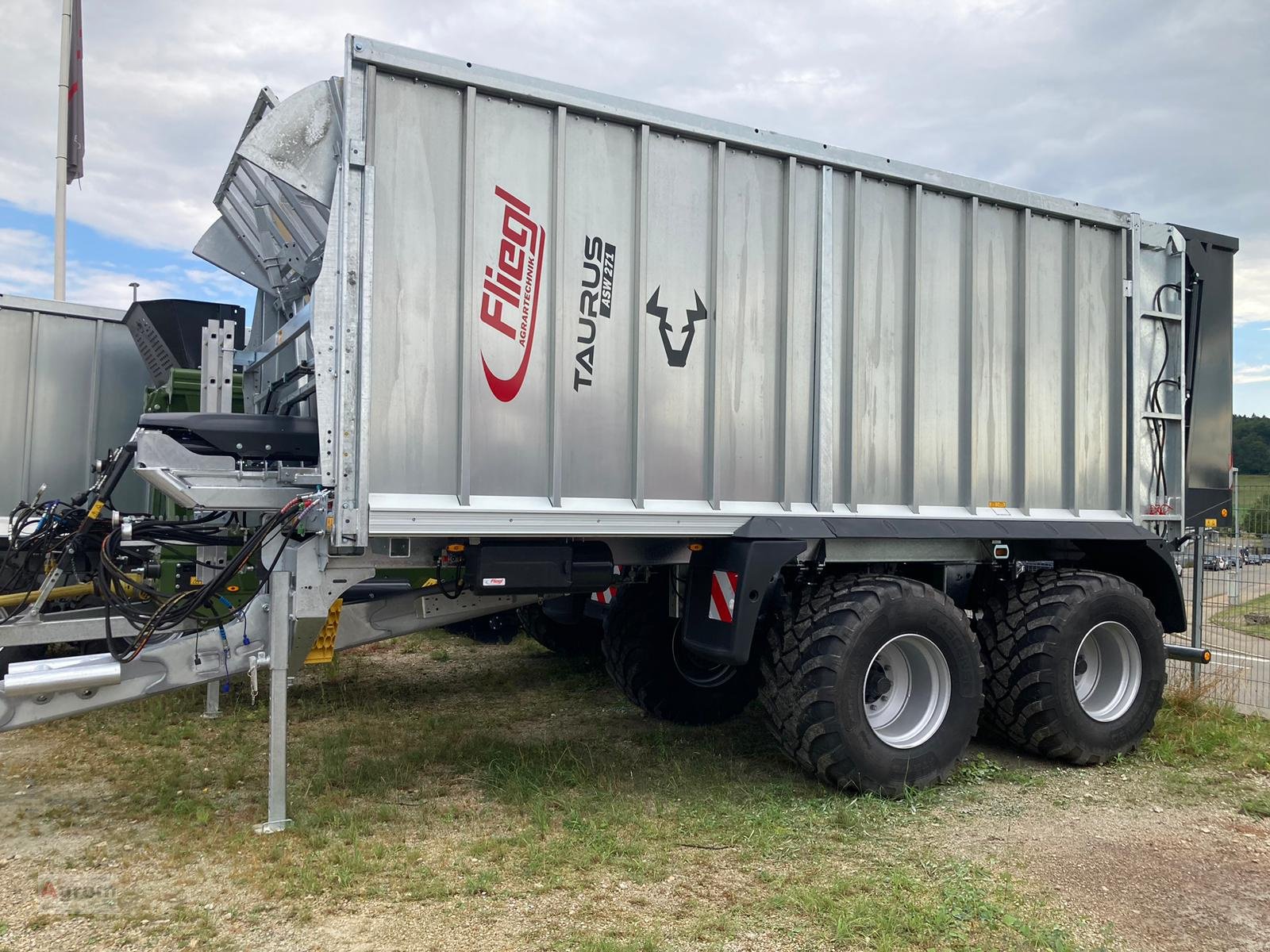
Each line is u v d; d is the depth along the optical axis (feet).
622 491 14.19
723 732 18.99
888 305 16.52
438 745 17.25
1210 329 21.56
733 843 12.75
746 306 15.28
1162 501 19.85
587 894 10.90
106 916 10.19
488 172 13.24
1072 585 17.29
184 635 13.29
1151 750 18.15
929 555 16.84
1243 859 12.62
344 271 12.15
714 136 14.78
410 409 12.73
